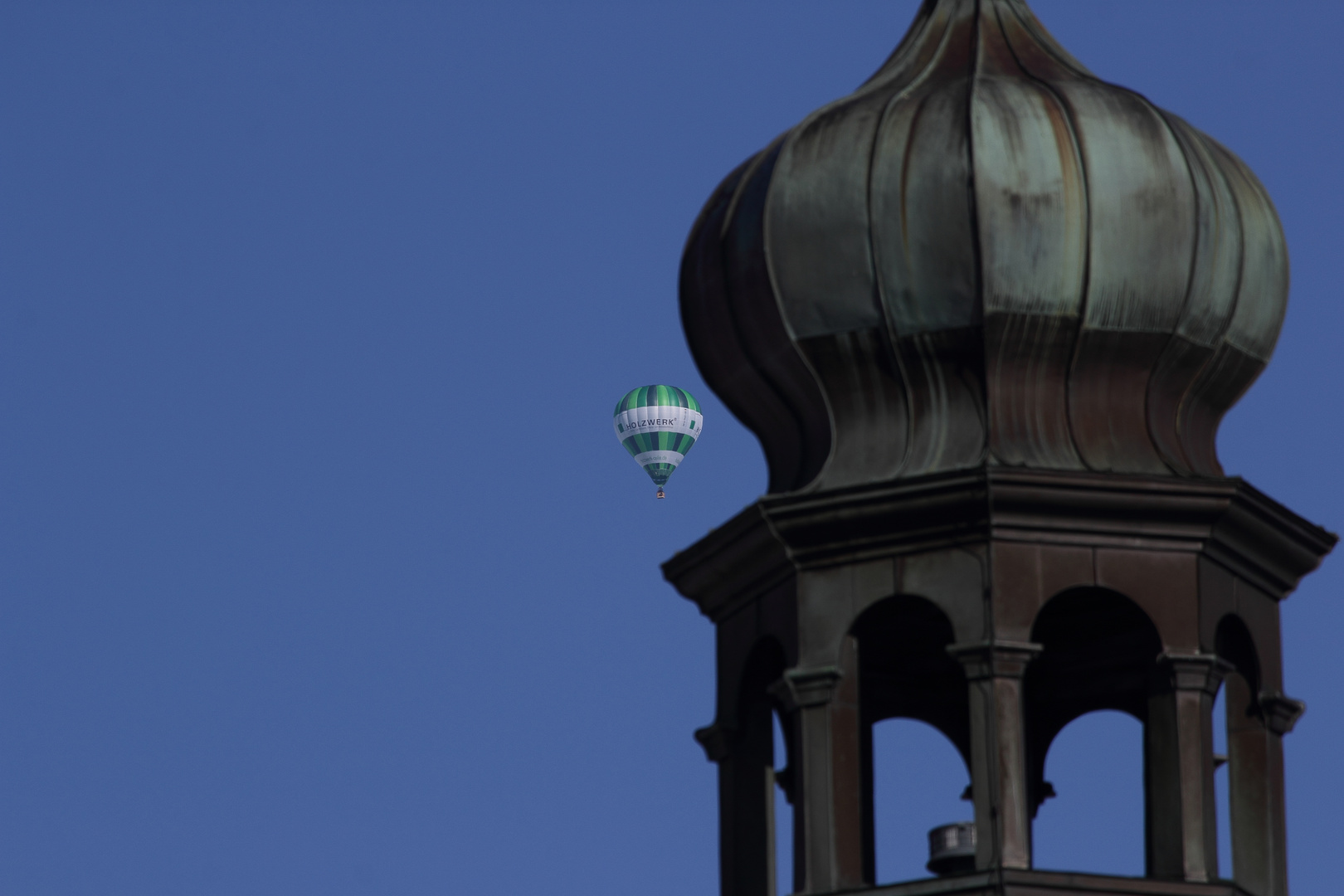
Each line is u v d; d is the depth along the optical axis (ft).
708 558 442.09
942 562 424.05
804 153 439.22
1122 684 452.76
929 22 453.99
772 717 442.09
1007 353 430.20
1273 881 429.79
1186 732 420.77
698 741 441.68
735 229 442.91
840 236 433.89
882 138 435.53
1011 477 421.59
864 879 444.55
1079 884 410.31
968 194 430.20
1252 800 431.84
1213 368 437.58
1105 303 430.20
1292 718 435.53
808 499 428.56
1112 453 428.56
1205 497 426.10
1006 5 453.99
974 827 432.25
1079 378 431.84
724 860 437.17
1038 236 429.79
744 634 438.40
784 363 438.81
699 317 448.24
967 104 435.53
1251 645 433.89
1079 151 432.25
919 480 424.46
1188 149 436.35
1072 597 446.19
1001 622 419.33
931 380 432.25
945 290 430.20
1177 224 431.84
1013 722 416.67
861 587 426.92
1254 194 442.50
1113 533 424.46
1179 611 424.46
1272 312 442.09
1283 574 438.81
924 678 456.04
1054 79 443.32
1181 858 417.28
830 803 421.59
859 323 433.48
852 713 424.46
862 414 435.53
